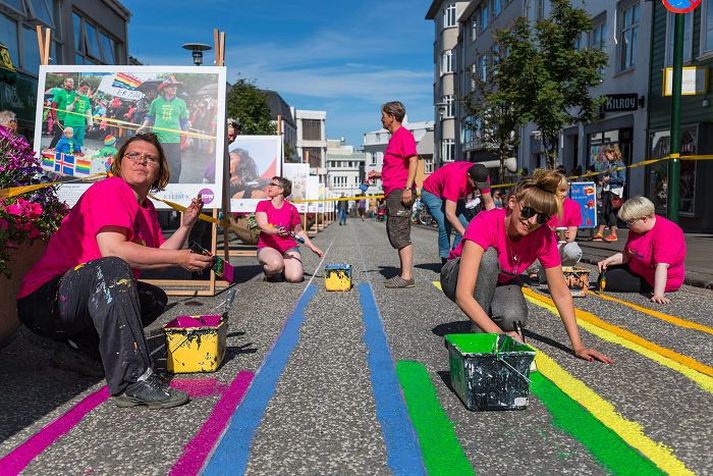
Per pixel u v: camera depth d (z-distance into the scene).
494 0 31.11
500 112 19.58
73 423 2.62
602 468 2.17
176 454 2.30
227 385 3.13
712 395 2.93
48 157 6.35
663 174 15.27
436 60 48.06
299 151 93.19
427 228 24.14
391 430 2.53
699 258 8.55
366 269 8.41
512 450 2.33
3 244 3.37
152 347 3.88
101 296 2.78
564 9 14.05
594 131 19.23
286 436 2.47
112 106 6.46
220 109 6.54
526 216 3.17
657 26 15.52
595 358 3.54
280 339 4.12
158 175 3.48
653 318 4.77
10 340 3.73
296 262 7.14
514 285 3.74
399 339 4.11
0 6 13.78
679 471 2.14
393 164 6.41
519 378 2.74
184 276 7.46
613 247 10.59
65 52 17.52
